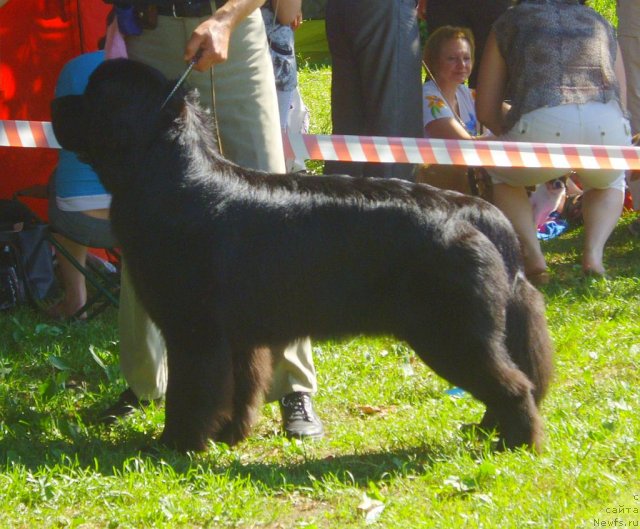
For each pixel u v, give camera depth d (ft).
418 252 13.06
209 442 13.99
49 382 16.56
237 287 13.30
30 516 11.64
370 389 17.42
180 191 13.28
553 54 23.07
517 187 23.73
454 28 25.77
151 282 13.41
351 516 11.88
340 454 14.40
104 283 23.67
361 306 13.39
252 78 14.87
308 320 13.50
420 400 16.99
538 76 23.08
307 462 13.75
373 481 12.98
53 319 21.63
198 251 13.21
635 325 20.22
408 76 24.44
